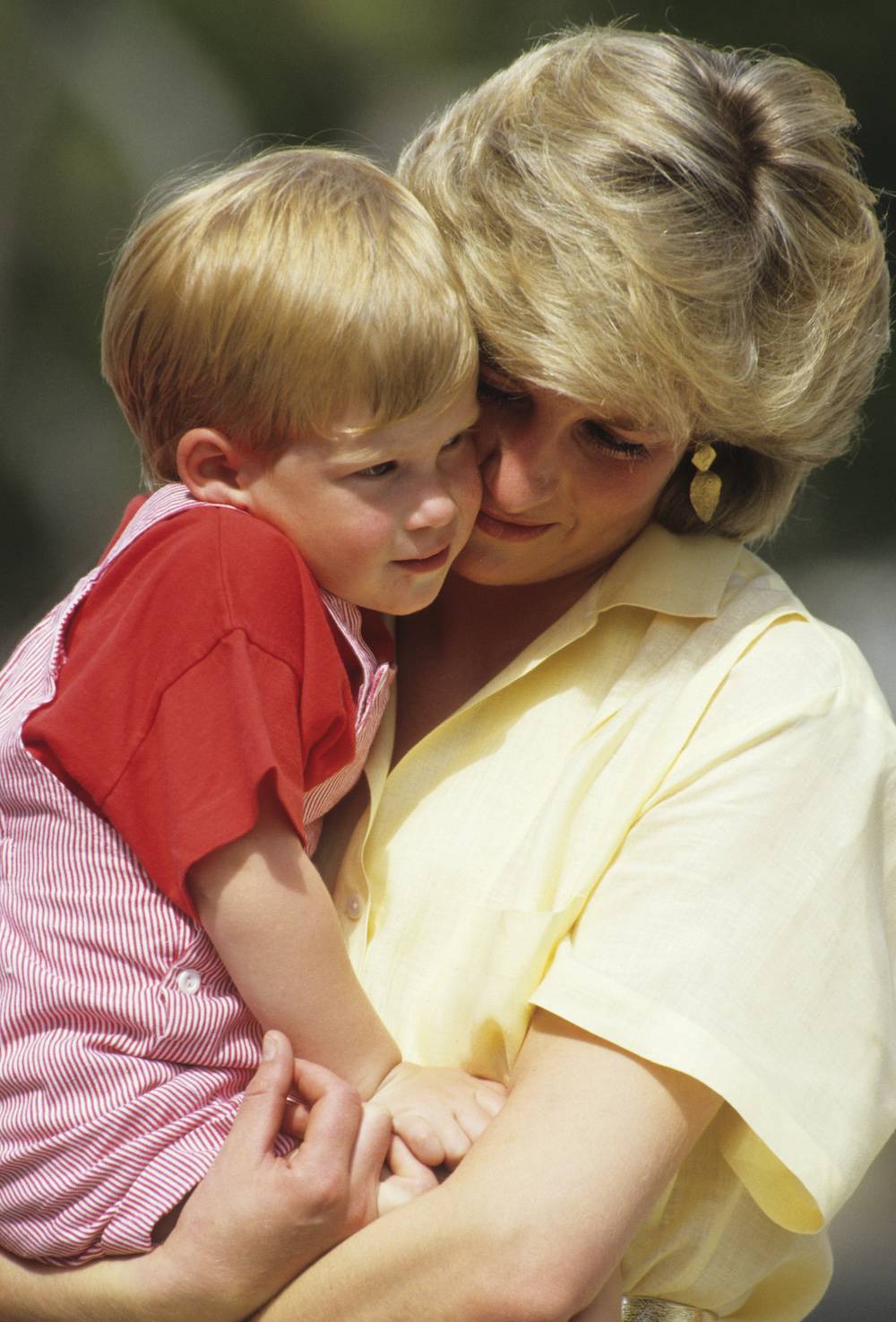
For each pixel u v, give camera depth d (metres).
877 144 32.31
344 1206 4.25
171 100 32.03
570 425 4.60
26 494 31.23
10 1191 4.51
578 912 4.52
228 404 4.59
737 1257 4.81
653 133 4.46
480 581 5.03
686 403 4.50
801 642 4.75
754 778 4.45
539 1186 4.06
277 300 4.45
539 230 4.40
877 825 4.58
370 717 4.79
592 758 4.66
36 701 4.62
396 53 33.50
